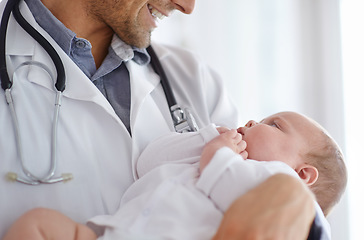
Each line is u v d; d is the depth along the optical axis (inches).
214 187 38.3
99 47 53.9
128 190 43.5
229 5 97.7
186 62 61.6
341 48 102.7
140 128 49.1
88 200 44.2
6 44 48.0
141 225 36.4
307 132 47.2
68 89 46.8
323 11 105.1
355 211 95.7
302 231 32.2
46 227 35.4
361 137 98.4
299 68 103.3
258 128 46.1
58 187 42.8
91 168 44.9
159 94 54.8
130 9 50.4
